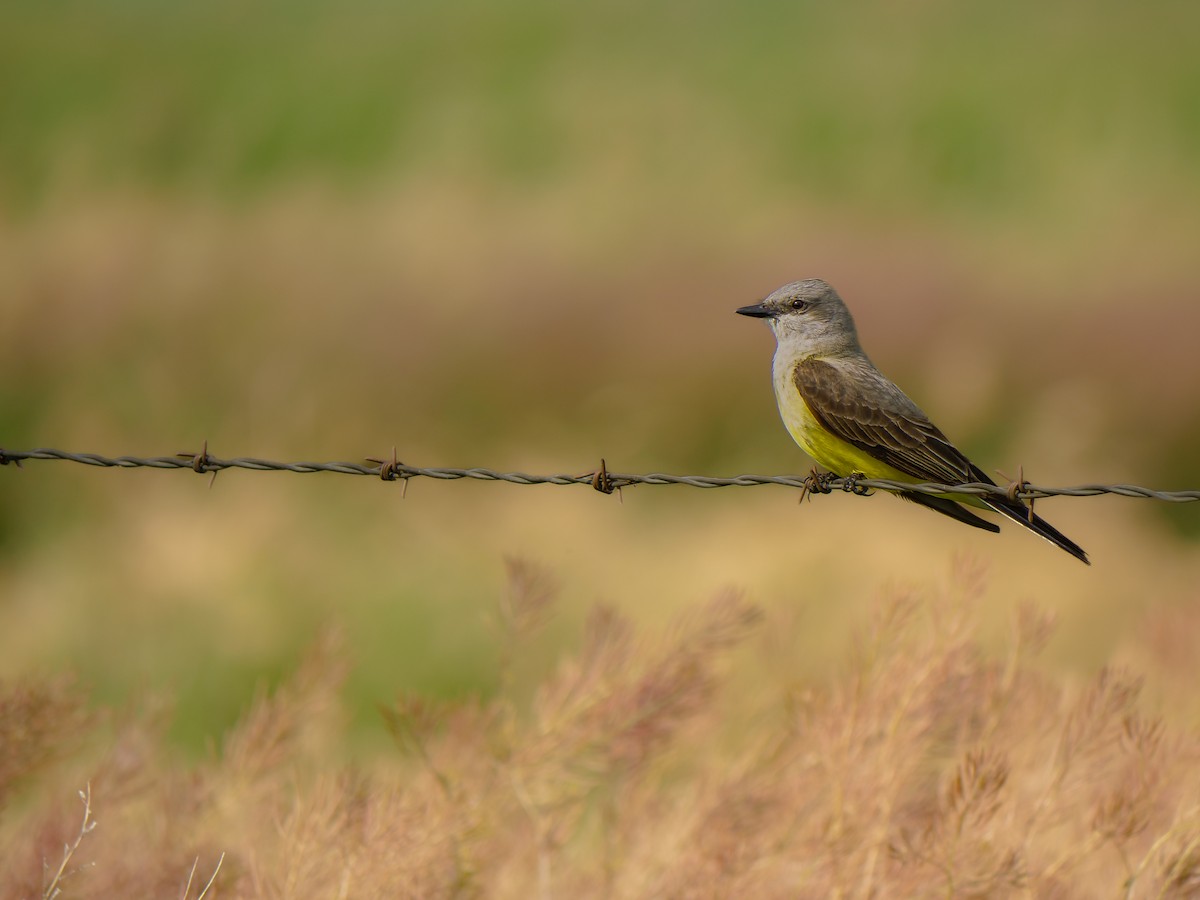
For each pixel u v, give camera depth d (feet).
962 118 110.93
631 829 21.74
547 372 57.72
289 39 132.26
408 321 60.80
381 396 56.44
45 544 46.34
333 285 66.85
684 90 115.85
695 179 96.84
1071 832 20.81
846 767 20.68
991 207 98.94
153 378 55.67
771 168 101.81
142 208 83.87
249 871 20.21
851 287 68.90
